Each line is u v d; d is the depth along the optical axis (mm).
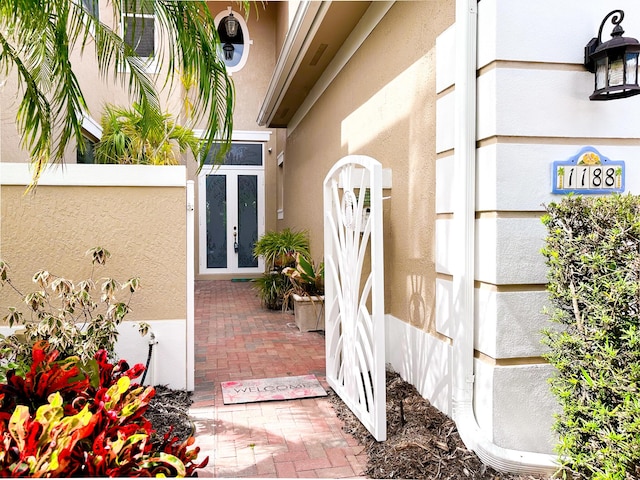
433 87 3607
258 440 3215
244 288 10781
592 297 2242
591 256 2232
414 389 3939
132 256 3932
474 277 2994
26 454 1371
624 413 2021
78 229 3848
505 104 2760
